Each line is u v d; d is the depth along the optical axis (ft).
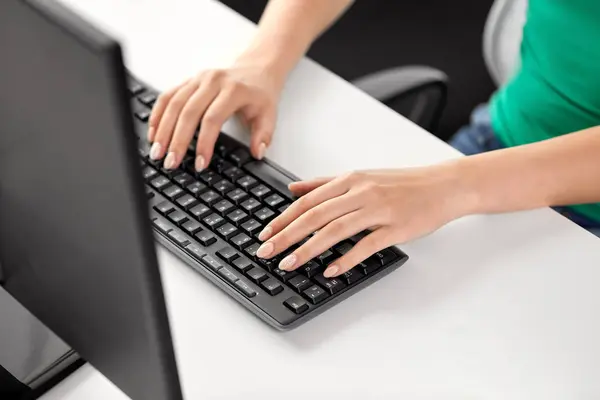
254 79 3.97
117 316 2.31
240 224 3.35
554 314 3.22
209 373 2.99
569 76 4.62
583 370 3.05
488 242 3.47
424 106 4.98
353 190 3.43
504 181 3.60
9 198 2.39
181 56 4.23
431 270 3.34
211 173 3.56
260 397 2.93
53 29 1.86
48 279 2.52
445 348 3.09
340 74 7.39
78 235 2.21
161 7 4.49
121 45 1.82
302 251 3.21
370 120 3.95
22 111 2.07
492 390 2.98
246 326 3.12
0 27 1.97
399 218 3.39
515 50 5.13
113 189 1.99
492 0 8.09
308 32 4.33
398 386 2.97
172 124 3.70
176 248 3.30
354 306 3.20
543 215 3.60
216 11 4.49
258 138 3.75
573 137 3.79
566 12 4.53
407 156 3.81
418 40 7.71
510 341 3.12
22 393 2.91
